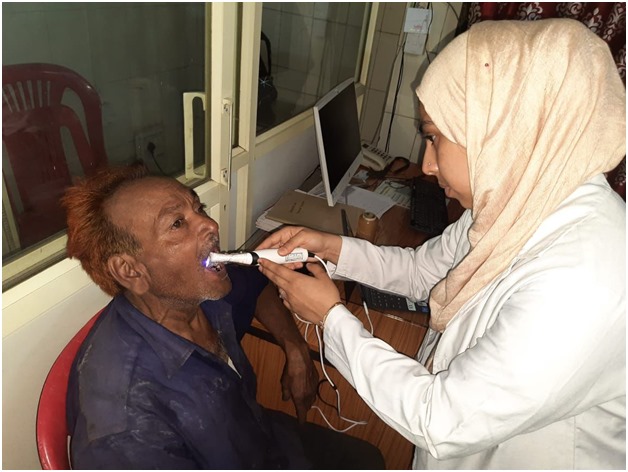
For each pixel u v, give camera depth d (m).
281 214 1.54
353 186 1.87
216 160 1.24
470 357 0.68
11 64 0.85
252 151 1.42
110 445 0.69
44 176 0.96
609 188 0.71
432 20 2.05
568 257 0.64
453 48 0.71
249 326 1.21
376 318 1.23
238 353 1.04
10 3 0.82
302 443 1.14
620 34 1.59
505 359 0.63
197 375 0.84
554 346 0.60
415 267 1.14
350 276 1.15
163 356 0.81
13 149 0.89
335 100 1.53
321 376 1.29
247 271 1.15
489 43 0.67
